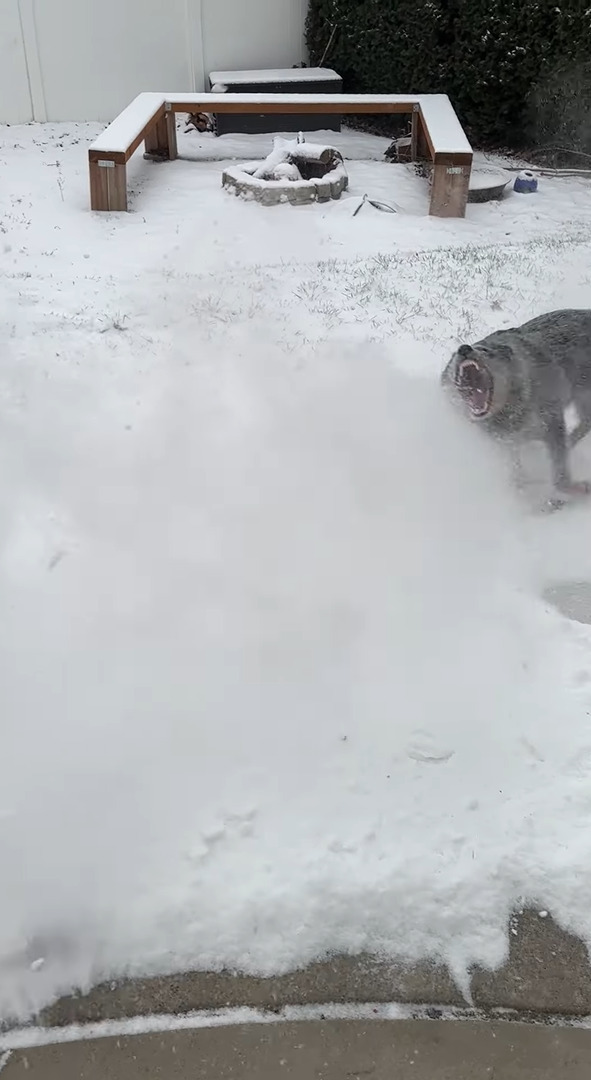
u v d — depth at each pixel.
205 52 15.25
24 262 9.23
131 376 6.71
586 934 2.97
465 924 2.98
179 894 3.01
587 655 4.01
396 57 14.30
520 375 4.86
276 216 10.81
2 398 6.31
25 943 2.89
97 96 15.20
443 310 8.03
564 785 3.41
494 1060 2.65
